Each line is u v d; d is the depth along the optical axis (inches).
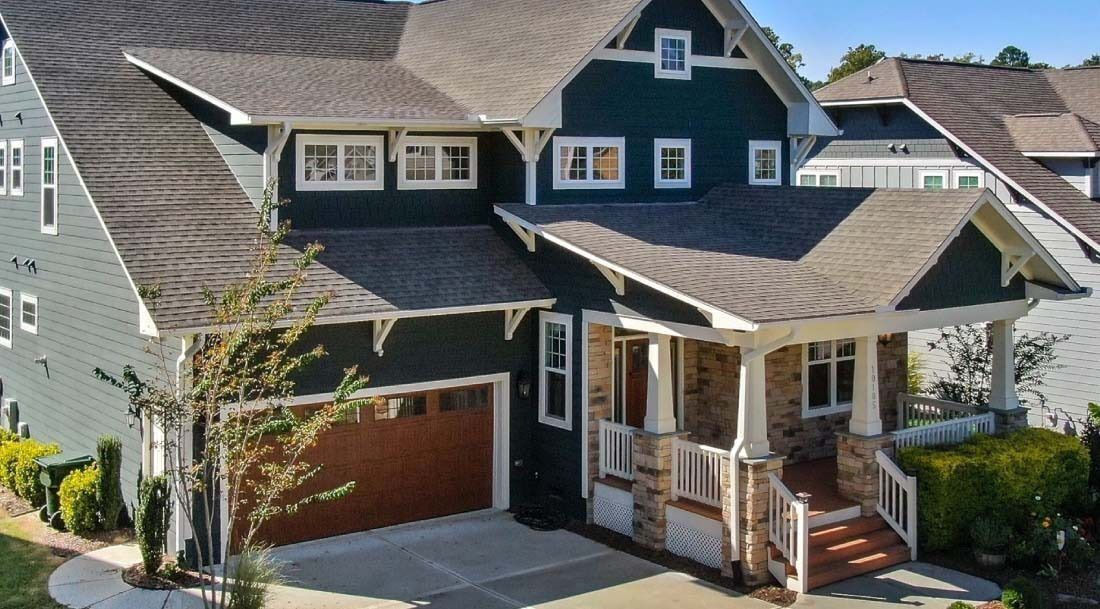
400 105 757.3
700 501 659.4
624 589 613.6
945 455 677.9
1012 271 729.6
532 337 761.6
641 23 829.8
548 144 784.9
